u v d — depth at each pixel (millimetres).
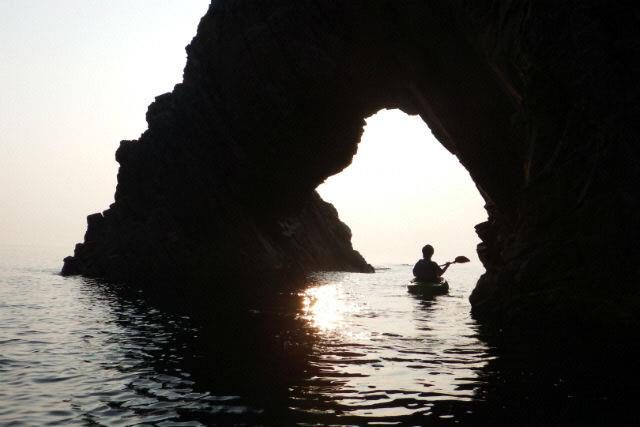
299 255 32375
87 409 4844
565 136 9562
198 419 4523
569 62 9148
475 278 32188
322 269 35094
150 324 10336
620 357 7086
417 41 15719
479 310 11594
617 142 8539
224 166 25391
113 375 6125
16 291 18266
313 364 6691
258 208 27984
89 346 7988
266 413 4680
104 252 27781
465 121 15320
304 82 20406
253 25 20766
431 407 4836
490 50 11594
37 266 41625
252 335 8961
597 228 8828
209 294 16906
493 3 11039
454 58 14484
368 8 16781
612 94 8602
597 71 8758
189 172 26000
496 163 14539
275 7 20016
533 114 10312
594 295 8766
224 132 24172
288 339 8578
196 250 26188
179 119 25781
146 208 27391
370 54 18484
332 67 19453
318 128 22641
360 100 21109
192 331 9414
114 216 28516
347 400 5078
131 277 25281
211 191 25828
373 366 6586
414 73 17156
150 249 26141
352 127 23312
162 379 5930
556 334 9062
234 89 22641
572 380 5840
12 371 6359
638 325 8055
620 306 8352
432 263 18594
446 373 6211
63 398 5199
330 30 18656
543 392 5336
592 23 8812
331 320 10914
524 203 10430
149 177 27438
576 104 9320
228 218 26438
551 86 9789
